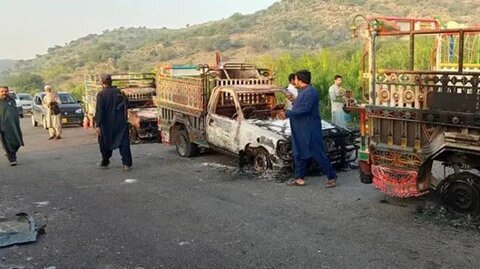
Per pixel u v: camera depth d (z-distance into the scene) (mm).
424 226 6488
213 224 6844
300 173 8766
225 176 9766
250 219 7004
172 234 6504
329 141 9578
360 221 6773
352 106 7875
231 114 11328
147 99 17766
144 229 6730
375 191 8227
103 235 6551
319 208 7418
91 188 9125
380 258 5527
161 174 10164
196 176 9852
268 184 9000
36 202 8266
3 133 11961
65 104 23672
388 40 19719
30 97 34094
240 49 66250
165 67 13273
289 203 7723
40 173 10852
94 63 87625
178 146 12375
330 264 5422
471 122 6141
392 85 7004
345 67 19016
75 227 6906
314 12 70812
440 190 6871
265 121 10289
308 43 58375
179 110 12094
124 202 8094
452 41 9984
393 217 6887
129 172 10469
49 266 5590
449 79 6336
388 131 7164
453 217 6719
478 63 9867
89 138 18375
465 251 5641
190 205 7777
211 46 73375
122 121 10578
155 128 15844
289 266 5406
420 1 55875
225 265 5480
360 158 7738
